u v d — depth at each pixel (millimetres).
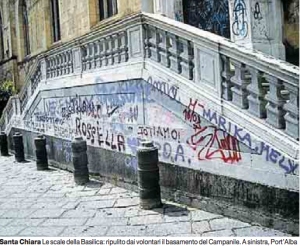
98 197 7988
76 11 16922
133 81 7977
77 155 9234
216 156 6246
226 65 6020
